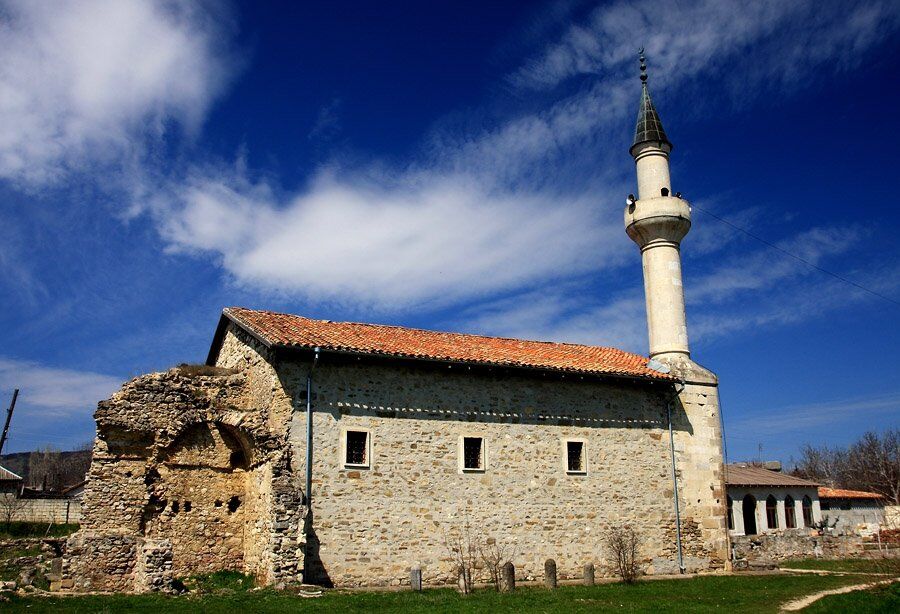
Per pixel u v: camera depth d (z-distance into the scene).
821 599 18.36
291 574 18.38
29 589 18.19
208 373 22.23
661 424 26.11
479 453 22.55
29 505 36.34
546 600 17.39
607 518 24.09
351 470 20.38
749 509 39.62
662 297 28.16
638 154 29.64
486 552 21.77
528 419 23.56
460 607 16.03
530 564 22.41
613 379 25.22
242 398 22.17
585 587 20.48
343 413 20.66
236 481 21.91
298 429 19.88
